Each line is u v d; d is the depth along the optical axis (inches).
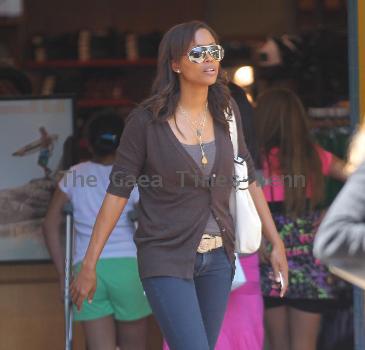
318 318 486.6
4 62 772.6
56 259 474.9
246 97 439.2
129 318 460.4
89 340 462.9
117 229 453.1
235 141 364.8
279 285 391.5
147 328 496.1
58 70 869.8
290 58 694.5
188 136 352.8
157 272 350.3
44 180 501.4
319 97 697.0
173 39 354.3
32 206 502.3
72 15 920.3
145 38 873.5
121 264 453.4
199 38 351.9
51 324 510.9
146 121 350.9
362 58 452.1
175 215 352.2
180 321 346.6
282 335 489.7
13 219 502.0
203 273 360.2
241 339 434.3
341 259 240.8
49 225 472.1
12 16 861.2
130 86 879.7
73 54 866.8
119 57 868.6
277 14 934.4
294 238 469.7
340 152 498.0
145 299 460.1
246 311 435.2
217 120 359.6
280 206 467.8
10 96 498.3
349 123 513.3
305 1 930.1
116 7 925.8
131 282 454.9
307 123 468.4
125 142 355.6
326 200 481.1
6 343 510.6
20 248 503.5
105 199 360.8
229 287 367.2
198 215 352.8
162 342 514.9
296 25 934.4
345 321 505.7
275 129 465.1
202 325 350.6
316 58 698.8
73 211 463.5
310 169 466.0
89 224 461.1
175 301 347.6
